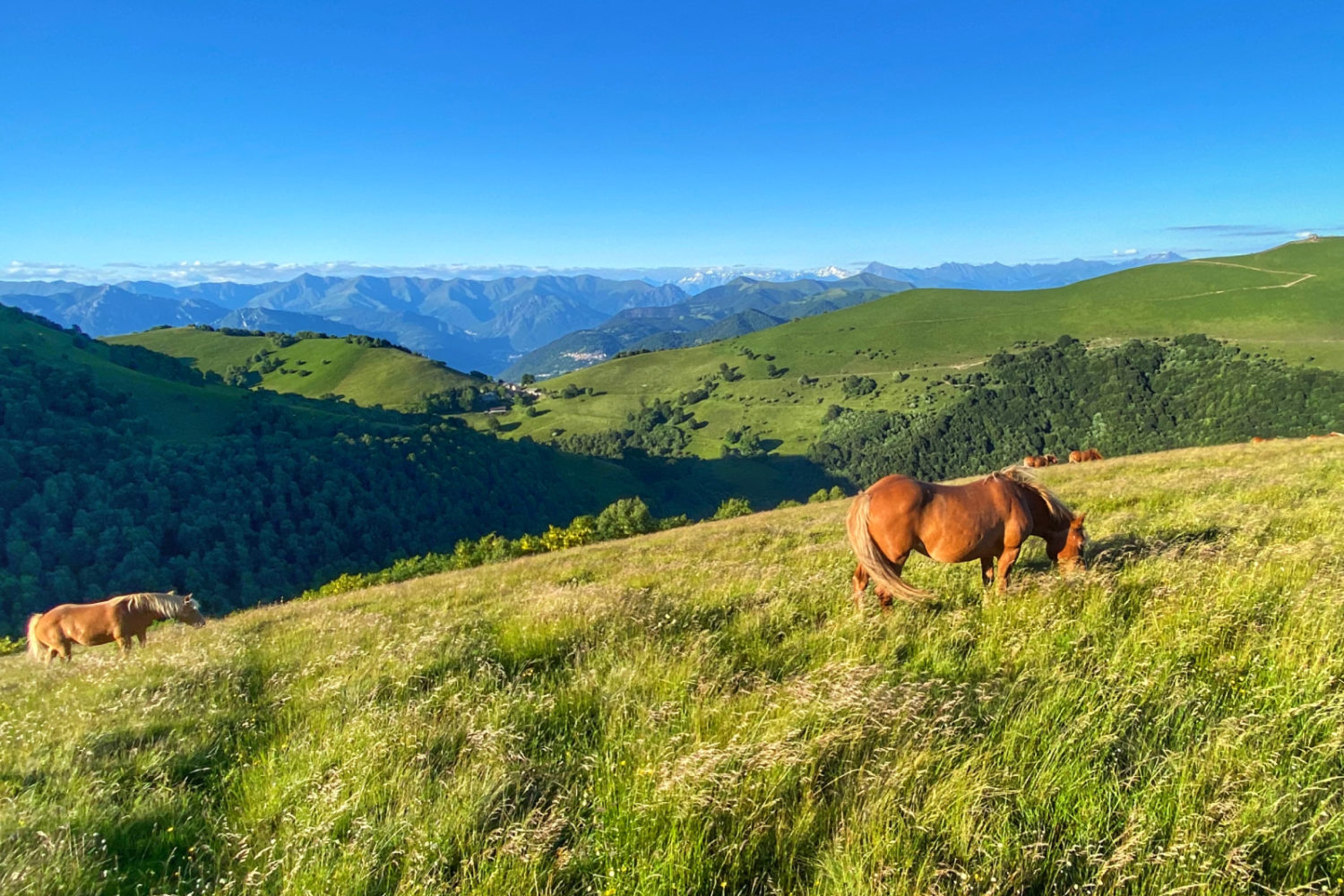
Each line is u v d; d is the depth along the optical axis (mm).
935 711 4379
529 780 4344
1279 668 4527
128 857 4035
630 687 5594
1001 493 7133
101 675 9516
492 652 7430
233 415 145750
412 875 3420
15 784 4984
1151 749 3857
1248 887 2924
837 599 7973
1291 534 8453
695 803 3625
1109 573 7105
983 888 3004
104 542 93188
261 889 3445
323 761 4812
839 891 3027
